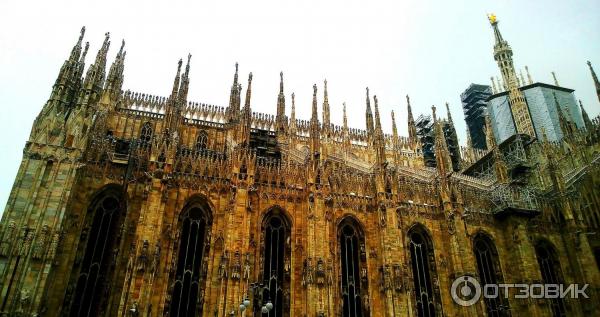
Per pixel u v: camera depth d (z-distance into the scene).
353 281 40.62
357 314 39.38
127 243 35.97
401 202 44.53
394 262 40.28
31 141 34.81
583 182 53.41
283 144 58.25
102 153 38.78
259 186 41.09
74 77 40.62
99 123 43.66
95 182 37.31
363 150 65.75
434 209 45.62
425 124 93.38
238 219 38.19
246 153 41.69
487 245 46.28
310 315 35.94
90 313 33.59
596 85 58.38
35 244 31.47
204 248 37.66
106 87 55.66
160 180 37.44
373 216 43.44
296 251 39.53
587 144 56.19
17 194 32.69
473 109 105.56
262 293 37.50
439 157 47.97
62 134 35.72
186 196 38.88
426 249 44.12
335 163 50.16
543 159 57.59
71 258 34.09
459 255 42.44
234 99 56.47
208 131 58.50
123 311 32.03
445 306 41.03
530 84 82.12
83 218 35.91
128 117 56.78
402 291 39.06
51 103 37.44
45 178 34.03
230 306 34.50
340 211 42.56
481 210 47.22
